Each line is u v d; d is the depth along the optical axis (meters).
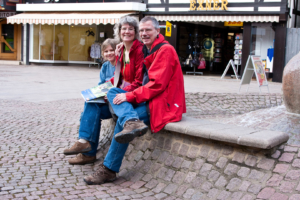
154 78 3.16
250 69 9.06
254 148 2.67
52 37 21.05
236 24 15.58
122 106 3.19
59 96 9.23
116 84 3.74
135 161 3.46
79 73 15.99
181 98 3.36
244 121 4.65
